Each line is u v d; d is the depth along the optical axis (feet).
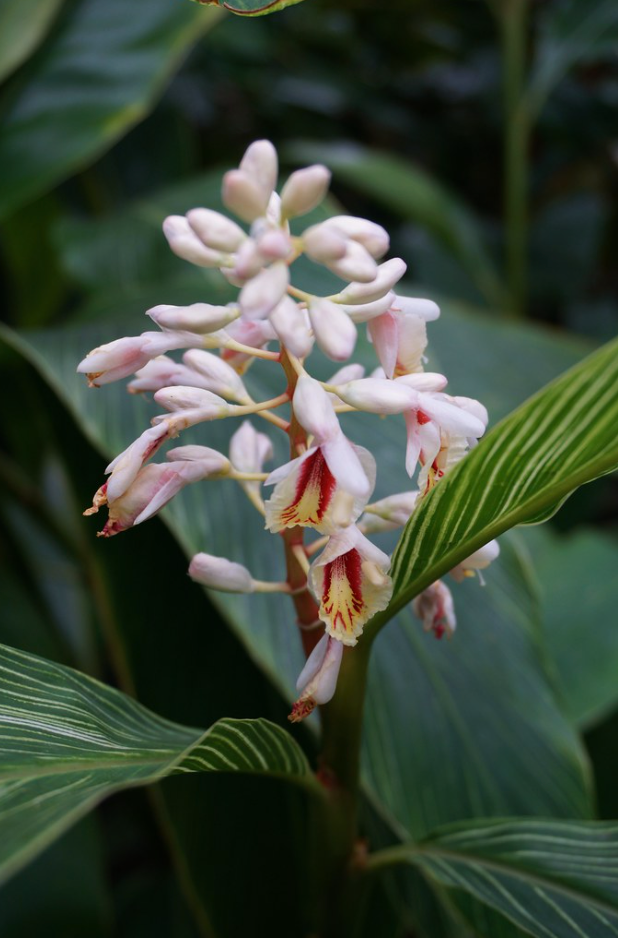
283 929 2.92
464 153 7.66
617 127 6.68
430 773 2.75
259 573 2.77
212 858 2.89
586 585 3.87
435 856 2.61
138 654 2.92
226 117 7.25
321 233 2.30
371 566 2.36
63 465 3.06
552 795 2.78
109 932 3.22
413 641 2.86
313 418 2.33
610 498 6.49
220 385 2.43
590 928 2.50
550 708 2.85
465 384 3.84
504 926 2.68
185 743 2.48
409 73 7.48
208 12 4.28
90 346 3.03
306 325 2.37
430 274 6.59
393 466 2.89
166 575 2.97
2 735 2.39
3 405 4.08
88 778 2.32
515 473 2.35
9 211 3.78
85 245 3.98
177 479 2.41
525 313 6.57
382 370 2.48
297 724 2.96
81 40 4.33
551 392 2.28
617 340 2.24
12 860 2.13
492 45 7.38
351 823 2.59
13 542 4.44
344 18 7.10
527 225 7.34
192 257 2.36
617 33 5.90
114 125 3.98
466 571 2.49
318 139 7.22
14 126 4.05
